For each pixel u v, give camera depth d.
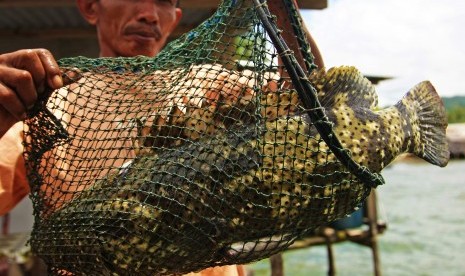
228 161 0.76
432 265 4.16
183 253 0.77
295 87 0.69
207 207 0.75
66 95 0.86
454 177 9.76
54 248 0.80
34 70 0.73
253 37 0.75
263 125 0.77
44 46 2.15
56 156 0.84
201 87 0.79
